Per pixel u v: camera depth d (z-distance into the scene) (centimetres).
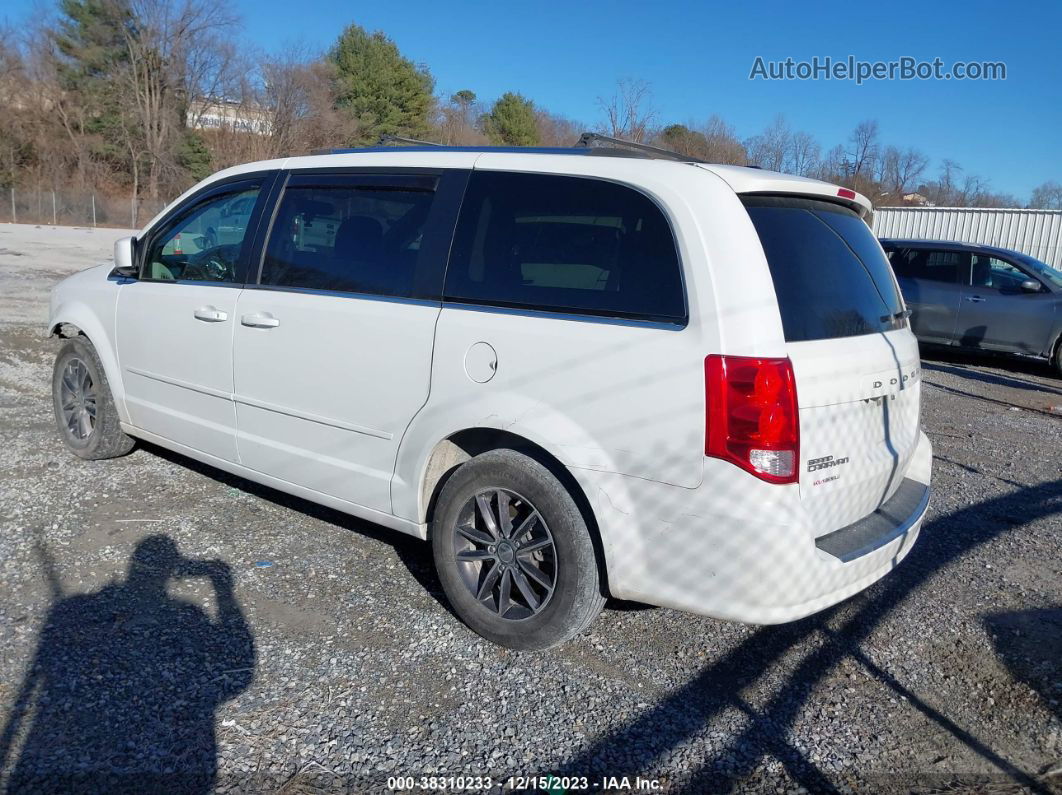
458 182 363
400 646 343
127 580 387
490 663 335
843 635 374
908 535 339
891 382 338
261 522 463
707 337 288
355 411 379
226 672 318
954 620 392
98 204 4678
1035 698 331
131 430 517
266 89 5159
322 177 413
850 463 317
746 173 319
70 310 538
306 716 294
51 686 302
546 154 350
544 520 325
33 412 676
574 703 311
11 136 4991
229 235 451
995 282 1166
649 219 311
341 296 385
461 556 352
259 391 419
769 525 282
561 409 315
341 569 411
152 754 270
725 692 324
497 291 339
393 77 5316
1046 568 456
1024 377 1123
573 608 322
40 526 441
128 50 5109
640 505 301
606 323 309
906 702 325
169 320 466
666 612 386
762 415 280
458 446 364
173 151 5191
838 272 333
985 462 668
